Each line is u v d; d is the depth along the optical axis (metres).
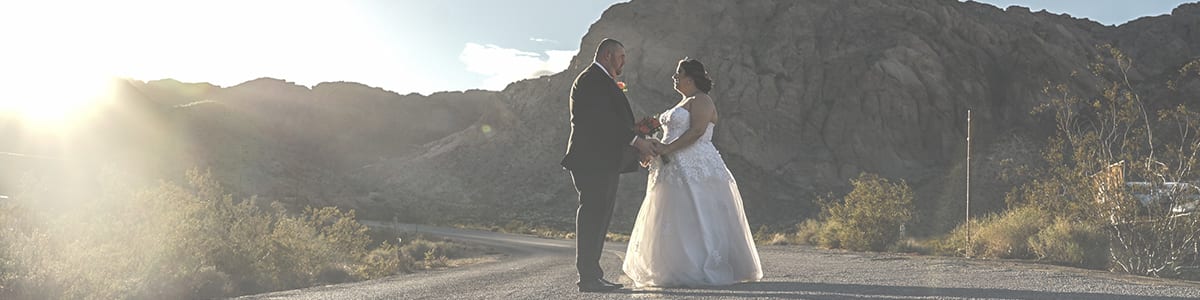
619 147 6.25
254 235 13.28
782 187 99.81
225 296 10.66
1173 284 6.09
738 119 107.25
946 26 118.62
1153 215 12.06
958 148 103.12
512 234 66.69
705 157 6.60
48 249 9.12
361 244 18.56
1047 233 14.38
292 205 99.00
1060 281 6.18
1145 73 117.62
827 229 25.27
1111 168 12.78
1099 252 13.27
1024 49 115.62
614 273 8.93
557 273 8.95
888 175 101.81
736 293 5.50
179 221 11.86
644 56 120.56
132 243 10.54
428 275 12.98
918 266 9.30
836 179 101.44
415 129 181.38
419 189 110.56
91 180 11.20
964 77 110.19
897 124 105.88
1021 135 102.06
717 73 114.12
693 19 123.56
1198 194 11.90
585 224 6.14
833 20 121.38
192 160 103.50
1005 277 6.65
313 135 169.75
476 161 114.06
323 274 14.19
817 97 110.12
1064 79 110.38
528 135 115.75
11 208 9.62
